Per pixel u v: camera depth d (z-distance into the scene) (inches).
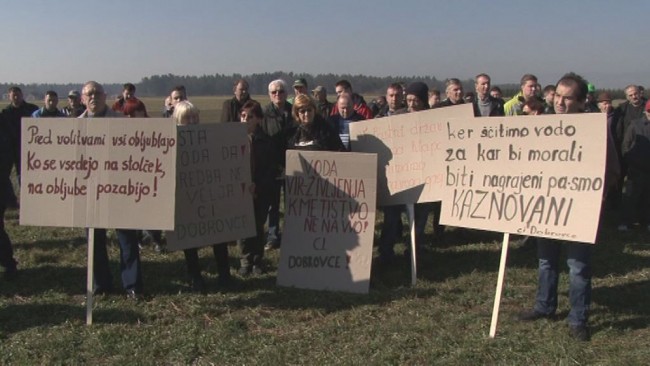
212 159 222.8
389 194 250.5
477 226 188.4
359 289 229.6
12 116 389.7
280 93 286.7
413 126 248.7
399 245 303.9
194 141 219.3
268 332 189.8
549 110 301.6
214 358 170.4
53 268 264.1
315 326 194.2
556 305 196.5
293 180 240.4
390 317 201.9
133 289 219.6
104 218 196.5
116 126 195.8
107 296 223.5
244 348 176.4
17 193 493.7
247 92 341.4
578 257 178.1
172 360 169.8
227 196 226.2
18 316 203.0
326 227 239.1
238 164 227.8
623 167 375.2
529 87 342.0
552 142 176.2
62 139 197.6
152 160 195.2
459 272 254.4
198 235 221.3
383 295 223.1
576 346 173.0
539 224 175.3
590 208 166.9
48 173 197.8
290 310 208.8
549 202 174.7
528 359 166.2
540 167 178.2
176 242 217.8
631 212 335.0
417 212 286.5
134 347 177.2
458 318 195.9
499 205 184.9
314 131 249.9
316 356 170.9
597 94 422.0
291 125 271.9
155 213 196.1
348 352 173.3
